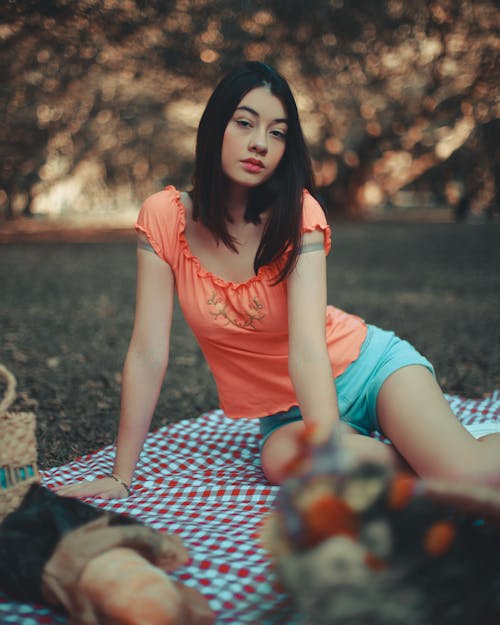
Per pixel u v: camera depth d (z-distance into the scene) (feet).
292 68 64.44
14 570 6.12
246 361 9.30
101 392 15.94
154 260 9.05
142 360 9.06
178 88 67.72
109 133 78.69
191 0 54.70
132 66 59.47
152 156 87.15
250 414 9.60
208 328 9.12
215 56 59.67
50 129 71.46
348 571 4.98
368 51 62.90
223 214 8.52
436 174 90.17
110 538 5.93
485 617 4.91
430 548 5.05
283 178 8.42
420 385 8.55
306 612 5.07
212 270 8.96
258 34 59.52
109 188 98.37
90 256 51.49
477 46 61.21
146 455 10.73
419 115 71.82
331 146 77.71
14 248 57.82
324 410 8.07
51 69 58.13
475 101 68.13
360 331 9.29
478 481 7.81
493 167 79.77
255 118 8.09
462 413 12.12
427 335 22.45
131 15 47.57
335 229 74.28
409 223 82.43
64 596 5.77
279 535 5.37
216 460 10.66
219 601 6.21
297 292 8.45
